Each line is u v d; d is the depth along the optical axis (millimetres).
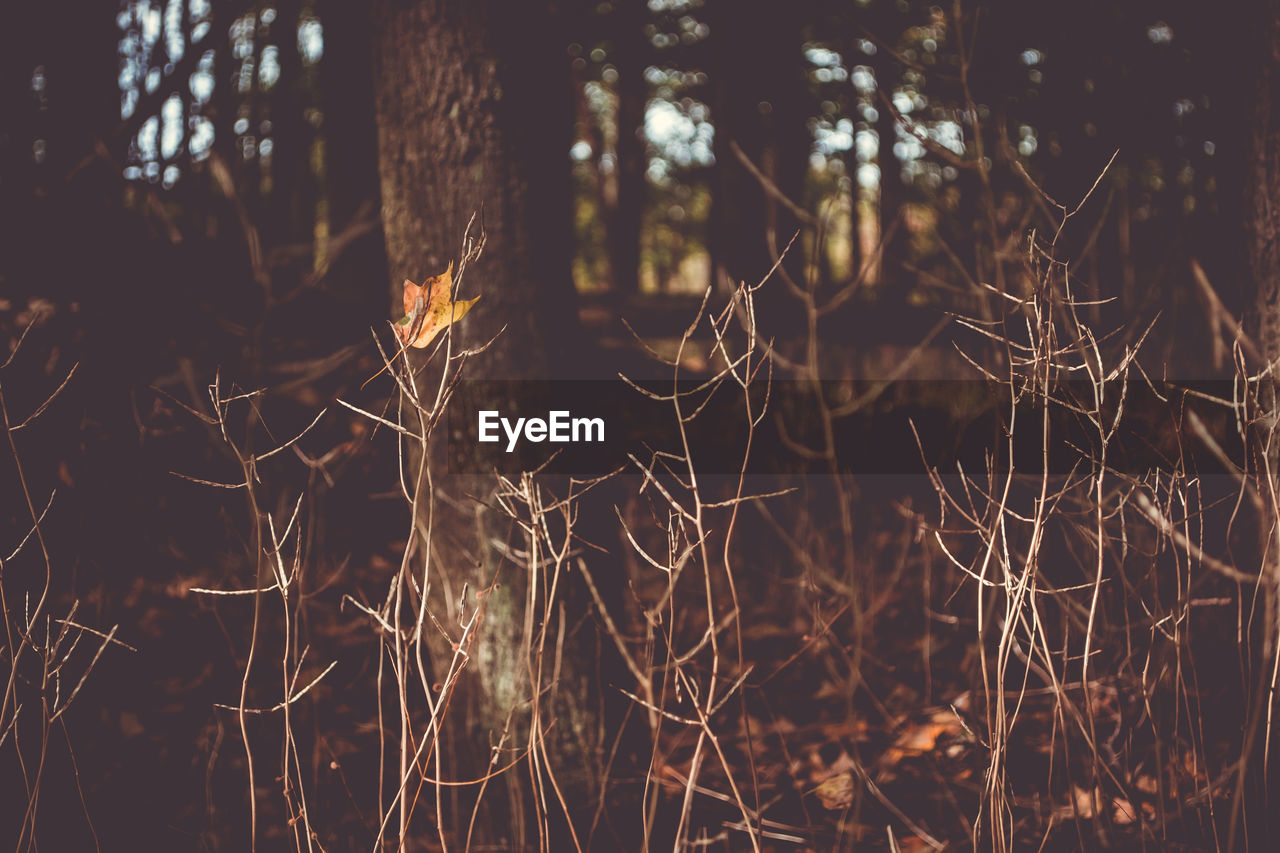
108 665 2838
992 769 1853
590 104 16469
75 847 2344
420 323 1572
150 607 3107
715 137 7902
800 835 2453
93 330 3330
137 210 4305
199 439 3477
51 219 3625
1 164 3738
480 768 2547
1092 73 4559
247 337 3768
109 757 2645
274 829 2494
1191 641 2695
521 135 2555
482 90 2512
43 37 3828
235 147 5395
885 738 2920
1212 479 2711
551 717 2512
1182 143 4340
